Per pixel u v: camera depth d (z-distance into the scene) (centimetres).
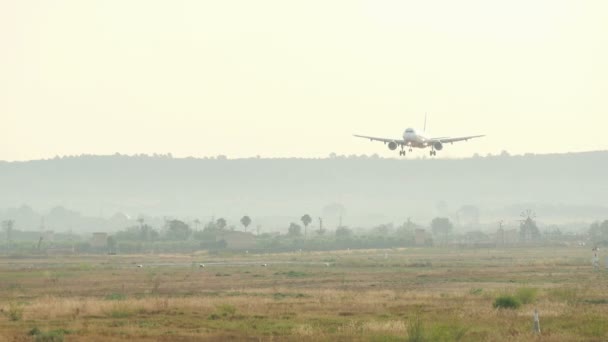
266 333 18988
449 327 18362
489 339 17425
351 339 17800
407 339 17488
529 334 18075
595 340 17412
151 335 18675
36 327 19638
